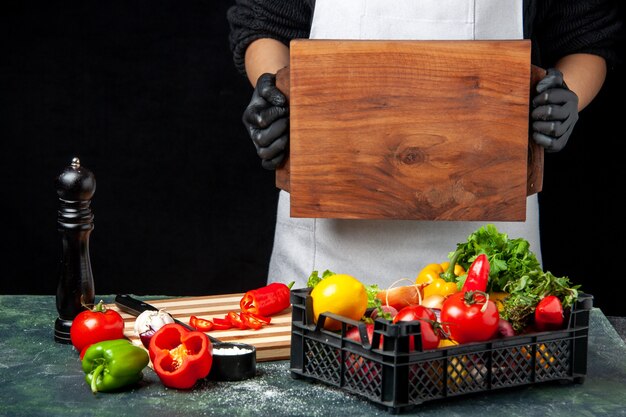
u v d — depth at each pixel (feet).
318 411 5.73
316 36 8.65
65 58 15.33
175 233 15.56
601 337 7.29
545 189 13.75
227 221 15.49
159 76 15.31
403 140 7.27
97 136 15.44
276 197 15.42
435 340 5.75
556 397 6.03
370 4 8.39
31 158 15.49
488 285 6.63
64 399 5.91
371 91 7.23
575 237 13.82
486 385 5.96
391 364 5.65
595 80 9.10
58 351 6.84
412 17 8.38
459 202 7.33
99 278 15.60
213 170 15.44
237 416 5.65
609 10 9.28
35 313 7.75
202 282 15.58
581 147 13.60
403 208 7.37
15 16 15.24
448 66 7.17
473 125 7.23
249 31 9.38
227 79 15.25
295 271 8.95
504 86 7.18
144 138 15.44
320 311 6.08
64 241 6.98
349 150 7.30
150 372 6.40
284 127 7.52
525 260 6.62
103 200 15.55
